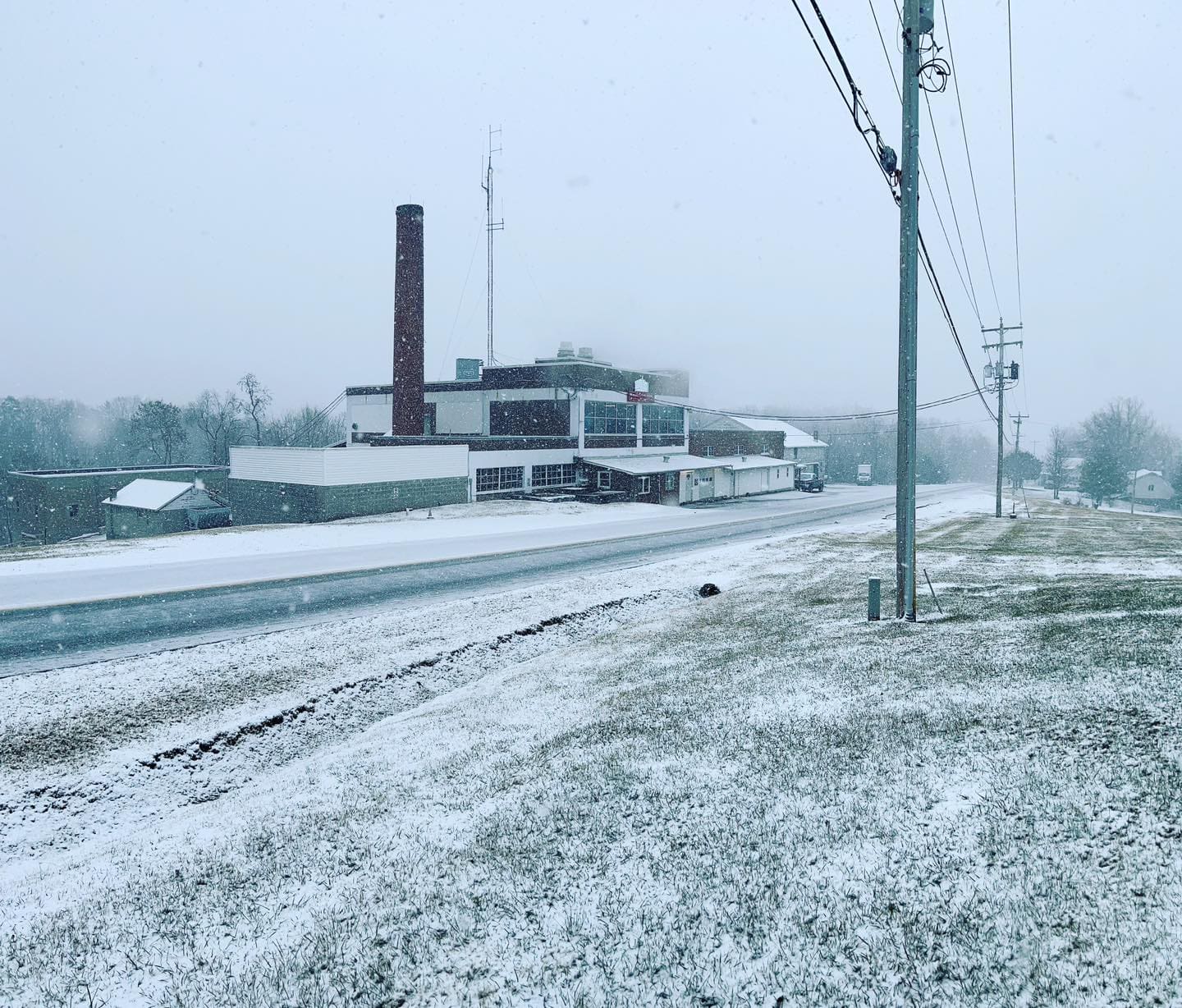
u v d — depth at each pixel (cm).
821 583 2028
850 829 614
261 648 1487
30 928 630
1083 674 902
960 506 5491
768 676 1127
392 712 1285
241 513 4238
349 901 602
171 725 1141
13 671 1323
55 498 5059
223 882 661
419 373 4750
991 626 1271
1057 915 471
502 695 1214
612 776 791
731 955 483
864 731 828
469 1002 470
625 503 4881
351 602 1925
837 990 442
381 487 4003
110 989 526
